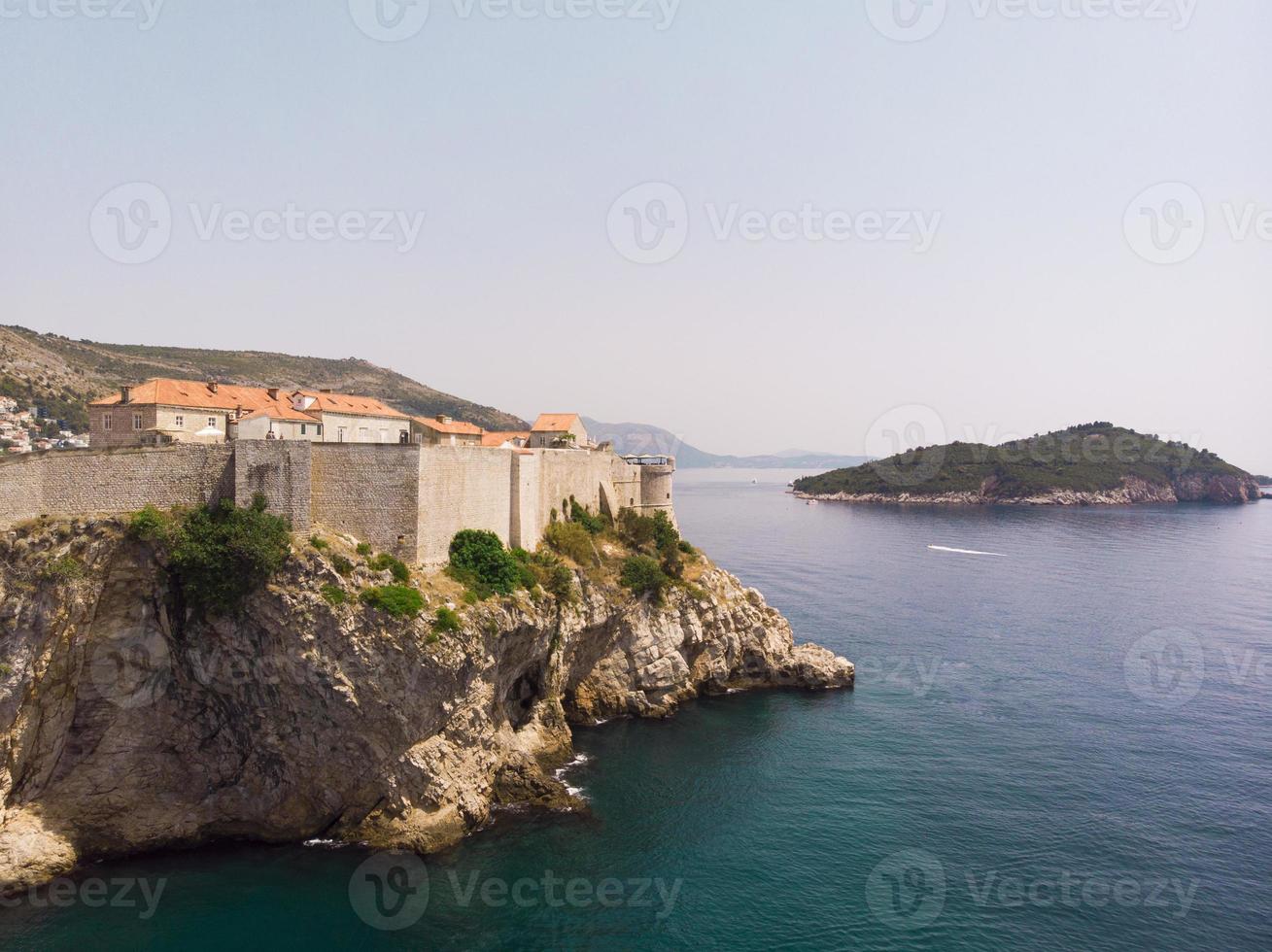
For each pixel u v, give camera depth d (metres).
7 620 45.06
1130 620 108.25
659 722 73.62
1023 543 186.12
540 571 66.62
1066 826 53.88
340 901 45.34
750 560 159.75
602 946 42.16
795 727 71.88
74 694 48.53
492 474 66.19
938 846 51.56
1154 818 54.81
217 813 51.50
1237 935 43.06
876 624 106.06
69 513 50.41
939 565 152.75
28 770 47.66
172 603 49.47
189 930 42.78
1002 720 72.75
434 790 51.59
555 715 66.38
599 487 91.56
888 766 63.03
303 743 50.59
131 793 50.50
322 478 54.78
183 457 52.69
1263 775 60.88
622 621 75.06
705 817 55.16
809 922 44.19
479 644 53.69
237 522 50.12
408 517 54.72
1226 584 134.12
